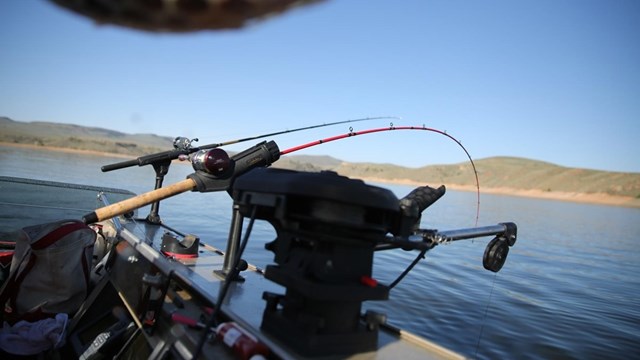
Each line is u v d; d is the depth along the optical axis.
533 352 5.42
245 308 2.28
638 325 7.12
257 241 10.89
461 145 3.35
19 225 4.29
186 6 0.51
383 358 1.86
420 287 8.15
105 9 0.53
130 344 2.56
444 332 5.82
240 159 3.04
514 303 7.73
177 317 2.08
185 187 2.87
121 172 33.31
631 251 17.97
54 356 3.01
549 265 13.04
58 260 3.15
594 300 8.78
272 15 0.52
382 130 3.41
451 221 23.16
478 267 10.90
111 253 3.26
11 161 34.62
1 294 3.10
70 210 4.46
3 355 2.93
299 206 1.79
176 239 3.21
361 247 1.82
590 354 5.55
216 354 1.81
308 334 1.74
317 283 1.70
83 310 3.12
